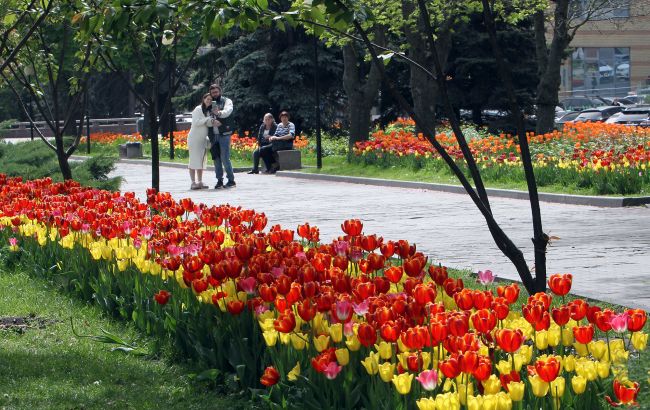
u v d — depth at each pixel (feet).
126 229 31.68
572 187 72.74
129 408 21.38
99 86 248.52
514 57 150.00
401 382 16.05
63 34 51.96
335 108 165.99
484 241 49.06
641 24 321.11
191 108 170.40
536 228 25.71
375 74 112.98
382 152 99.35
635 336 17.57
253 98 158.10
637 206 65.26
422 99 104.53
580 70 322.55
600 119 206.80
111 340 27.37
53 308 31.81
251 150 122.93
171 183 95.40
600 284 35.99
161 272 27.71
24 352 26.17
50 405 21.35
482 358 15.58
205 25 22.49
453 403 15.05
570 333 18.22
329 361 17.75
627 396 15.80
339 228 55.77
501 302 19.02
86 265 32.76
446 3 97.71
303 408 19.49
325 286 21.06
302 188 85.97
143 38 43.91
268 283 22.25
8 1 41.09
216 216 33.50
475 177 25.29
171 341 26.00
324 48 158.20
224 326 23.53
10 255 39.55
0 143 77.92
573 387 16.15
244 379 22.33
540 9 104.58
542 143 100.07
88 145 153.07
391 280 21.65
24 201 39.34
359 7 22.84
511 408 15.96
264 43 160.35
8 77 56.29
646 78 322.34
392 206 68.28
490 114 159.84
